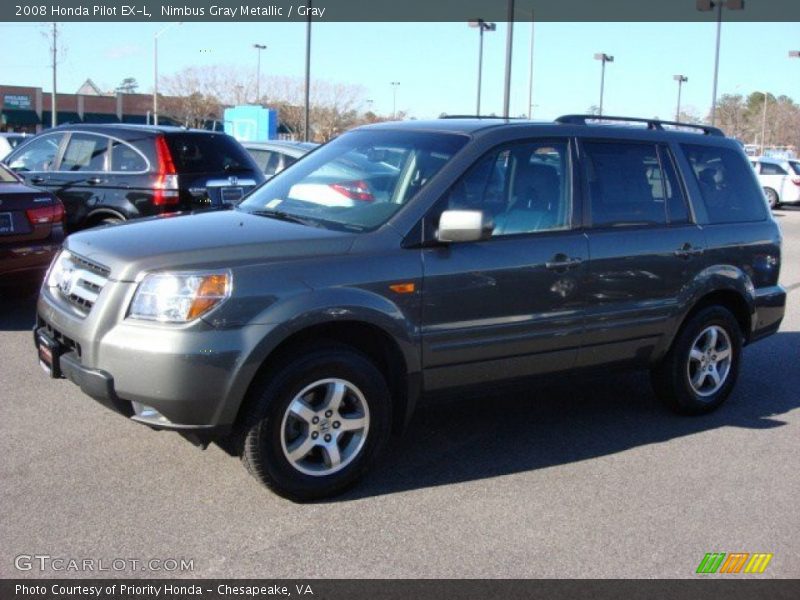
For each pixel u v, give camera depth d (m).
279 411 4.10
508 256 4.75
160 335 3.86
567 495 4.54
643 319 5.42
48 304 4.52
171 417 3.95
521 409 5.98
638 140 5.59
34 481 4.38
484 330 4.70
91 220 9.29
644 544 4.03
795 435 5.67
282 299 4.03
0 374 6.13
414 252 4.45
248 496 4.31
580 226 5.13
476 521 4.18
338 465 4.33
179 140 9.19
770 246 6.22
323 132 45.97
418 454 5.04
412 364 4.48
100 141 9.33
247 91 46.41
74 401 5.59
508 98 23.19
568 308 5.04
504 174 4.89
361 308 4.22
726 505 4.50
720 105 70.88
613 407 6.12
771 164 30.00
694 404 5.91
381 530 4.04
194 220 4.73
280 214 4.87
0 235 7.22
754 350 8.20
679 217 5.68
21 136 16.11
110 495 4.26
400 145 5.05
